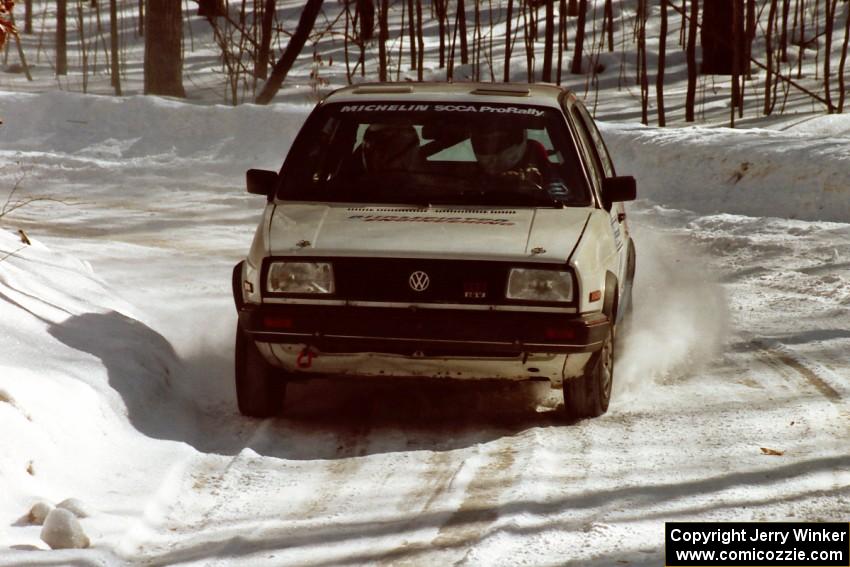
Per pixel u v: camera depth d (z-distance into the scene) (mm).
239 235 38125
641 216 41875
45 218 39719
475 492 15680
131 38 104312
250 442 17891
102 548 13328
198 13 107812
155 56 71750
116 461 16547
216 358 23016
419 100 21250
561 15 76375
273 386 19125
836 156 42531
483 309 17656
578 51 81875
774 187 43031
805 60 85312
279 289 17984
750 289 30938
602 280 18453
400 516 14805
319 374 18922
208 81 80000
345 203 19703
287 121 53562
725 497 15383
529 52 69688
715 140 47062
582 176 20344
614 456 17281
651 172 47094
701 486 15836
